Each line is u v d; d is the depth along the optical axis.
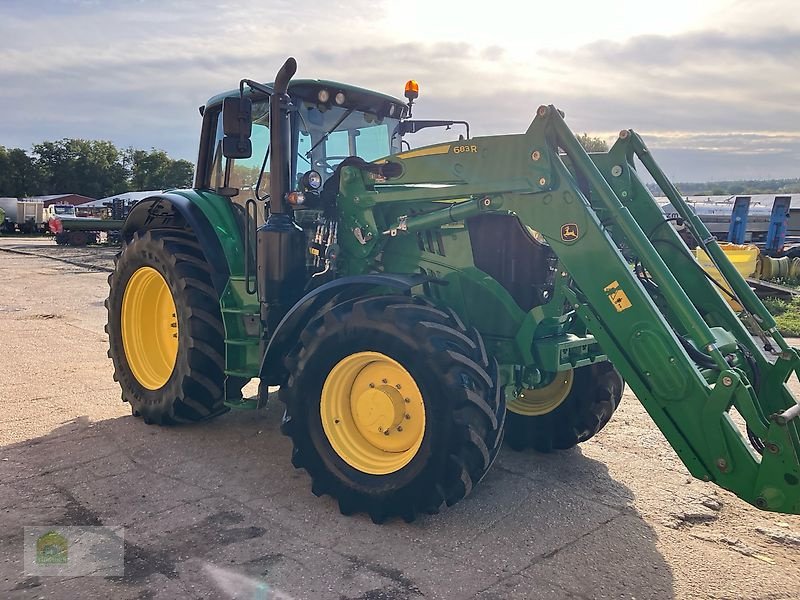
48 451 4.49
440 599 2.84
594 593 2.93
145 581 2.93
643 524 3.63
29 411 5.36
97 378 6.46
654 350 3.21
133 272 5.29
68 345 8.04
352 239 4.20
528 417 4.79
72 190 76.62
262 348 4.37
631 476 4.35
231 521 3.53
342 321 3.61
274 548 3.25
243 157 4.24
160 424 5.04
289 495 3.88
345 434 3.76
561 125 3.50
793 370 3.62
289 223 4.31
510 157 3.63
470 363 3.40
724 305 3.92
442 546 3.32
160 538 3.33
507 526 3.56
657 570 3.15
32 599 2.77
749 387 3.12
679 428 3.16
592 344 4.23
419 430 3.58
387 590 2.90
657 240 4.13
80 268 19.05
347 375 3.74
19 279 15.87
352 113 4.94
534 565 3.15
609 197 3.39
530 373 4.02
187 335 4.75
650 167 4.23
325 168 4.76
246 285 4.59
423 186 4.00
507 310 3.90
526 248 4.04
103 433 4.88
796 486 2.89
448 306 3.83
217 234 4.83
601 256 3.36
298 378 3.74
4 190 73.12
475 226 4.02
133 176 80.38
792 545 3.44
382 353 3.53
